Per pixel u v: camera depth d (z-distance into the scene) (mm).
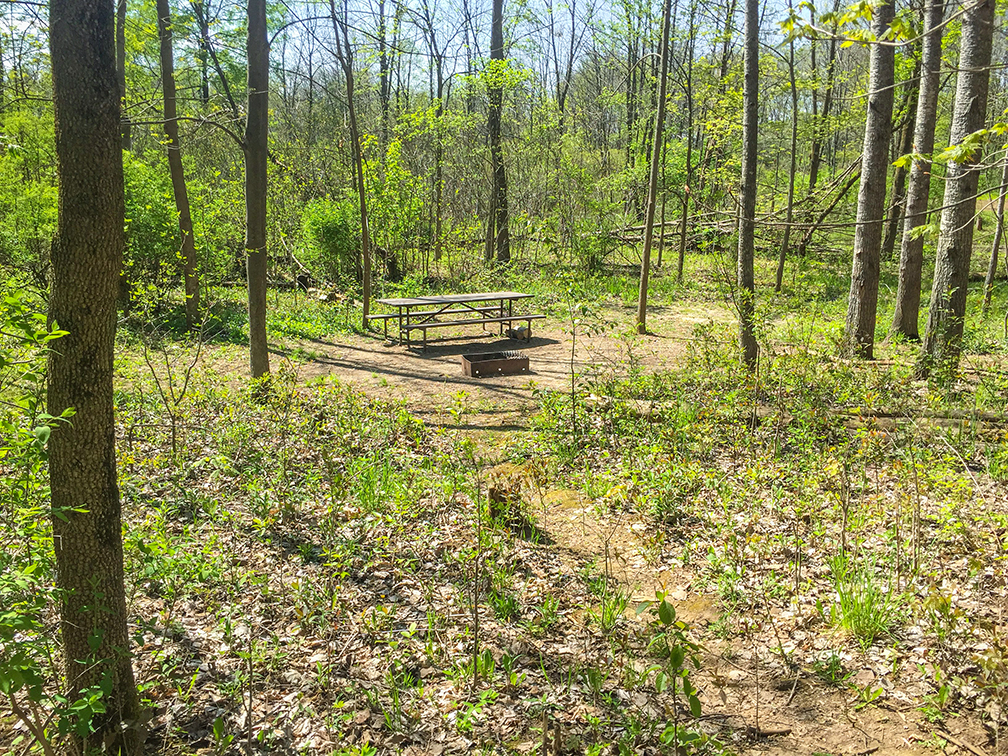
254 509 5426
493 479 6297
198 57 12734
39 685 2217
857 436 6430
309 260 17578
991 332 12148
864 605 3828
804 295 16672
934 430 6324
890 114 10367
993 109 18031
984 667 3205
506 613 4207
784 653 3707
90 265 2561
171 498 5551
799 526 5133
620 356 11398
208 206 14875
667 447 6824
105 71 2512
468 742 3186
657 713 3363
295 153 21797
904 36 3977
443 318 15078
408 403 8758
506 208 19828
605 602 4195
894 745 3104
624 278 18953
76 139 2486
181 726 3236
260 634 3930
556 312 15484
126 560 4191
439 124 18109
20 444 2615
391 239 17672
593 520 5586
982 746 3031
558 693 3510
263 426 7352
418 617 4191
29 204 12008
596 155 21984
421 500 5828
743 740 3180
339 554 4551
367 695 3447
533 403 8891
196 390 8344
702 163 20688
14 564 2943
